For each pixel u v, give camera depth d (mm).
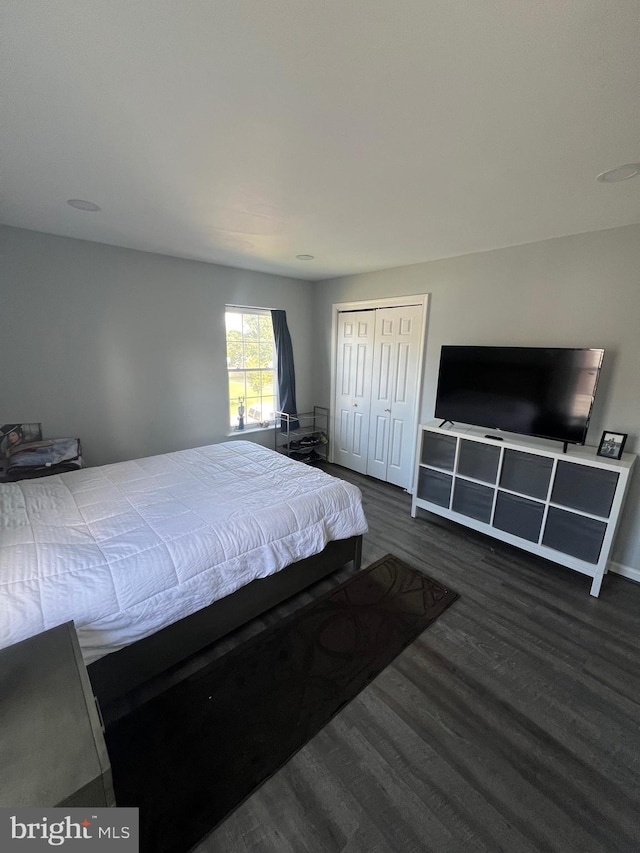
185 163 1625
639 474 2459
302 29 903
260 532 1955
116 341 3279
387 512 3594
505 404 2852
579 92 1106
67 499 2143
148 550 1655
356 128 1337
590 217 2195
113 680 1534
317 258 3420
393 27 893
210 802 1264
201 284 3729
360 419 4543
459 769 1384
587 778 1363
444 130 1336
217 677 1743
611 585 2508
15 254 2703
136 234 2754
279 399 4680
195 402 3906
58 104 1218
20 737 846
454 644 1976
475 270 3146
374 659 1865
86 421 3223
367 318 4227
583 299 2580
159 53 989
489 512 2914
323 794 1296
